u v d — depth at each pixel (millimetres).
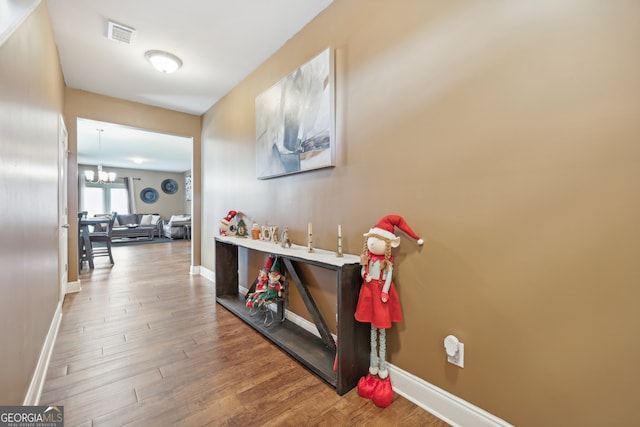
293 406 1417
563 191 1010
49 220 1972
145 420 1310
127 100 3682
